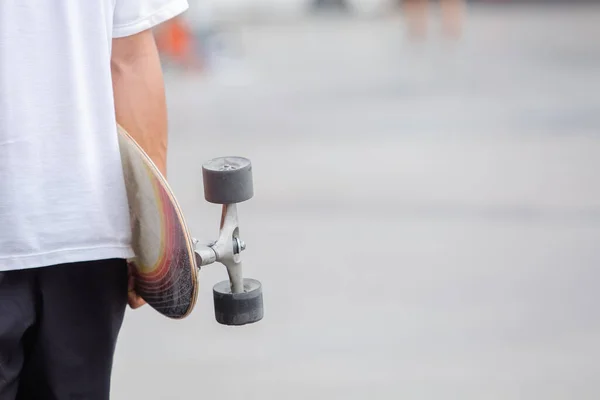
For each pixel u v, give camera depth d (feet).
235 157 13.60
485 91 85.81
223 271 36.22
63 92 12.50
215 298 13.34
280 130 70.49
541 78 92.12
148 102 13.28
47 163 12.50
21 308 12.59
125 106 13.12
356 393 26.84
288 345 30.35
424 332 31.22
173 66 104.27
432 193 50.39
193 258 12.26
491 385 27.32
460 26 145.38
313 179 54.34
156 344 30.37
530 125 69.46
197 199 49.80
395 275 36.94
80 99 12.57
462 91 86.33
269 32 151.94
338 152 61.93
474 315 32.65
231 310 13.23
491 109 76.59
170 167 58.34
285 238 42.32
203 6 108.17
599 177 53.16
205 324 32.07
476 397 26.63
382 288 35.47
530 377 27.86
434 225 44.11
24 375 13.21
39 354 12.97
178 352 29.76
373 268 37.81
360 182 53.26
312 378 27.89
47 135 12.50
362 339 30.71
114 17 12.96
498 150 61.31
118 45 13.10
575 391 26.99
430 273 37.09
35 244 12.47
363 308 33.45
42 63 12.41
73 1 12.47
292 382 27.61
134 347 30.12
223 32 130.62
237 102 85.05
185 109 81.97
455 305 33.63
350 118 74.90
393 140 65.57
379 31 148.05
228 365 28.81
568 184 51.75
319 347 30.14
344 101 83.35
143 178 12.62
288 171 56.59
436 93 85.87
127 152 12.74
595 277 36.45
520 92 84.38
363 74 100.48
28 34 12.31
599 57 105.60
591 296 34.35
